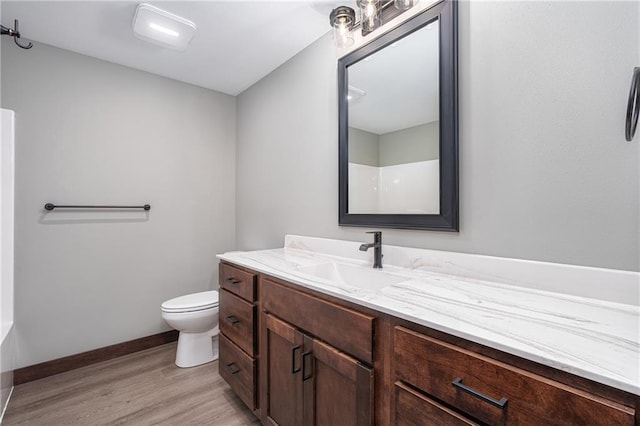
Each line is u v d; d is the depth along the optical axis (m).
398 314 0.80
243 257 1.73
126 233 2.30
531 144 1.00
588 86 0.89
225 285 1.75
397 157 1.42
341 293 0.98
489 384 0.63
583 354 0.56
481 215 1.13
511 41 1.05
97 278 2.17
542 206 0.98
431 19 1.27
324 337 1.04
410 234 1.37
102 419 1.54
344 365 0.95
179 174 2.56
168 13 1.66
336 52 1.76
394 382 0.82
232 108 2.88
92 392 1.78
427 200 1.30
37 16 1.71
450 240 1.23
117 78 2.26
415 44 1.35
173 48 1.95
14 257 1.87
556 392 0.55
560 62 0.94
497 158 1.08
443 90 1.22
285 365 1.25
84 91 2.12
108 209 2.22
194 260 2.64
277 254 1.87
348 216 1.65
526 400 0.58
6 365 1.65
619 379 0.48
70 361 2.04
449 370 0.70
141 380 1.91
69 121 2.07
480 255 1.12
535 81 0.99
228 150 2.85
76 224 2.09
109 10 1.67
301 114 2.05
